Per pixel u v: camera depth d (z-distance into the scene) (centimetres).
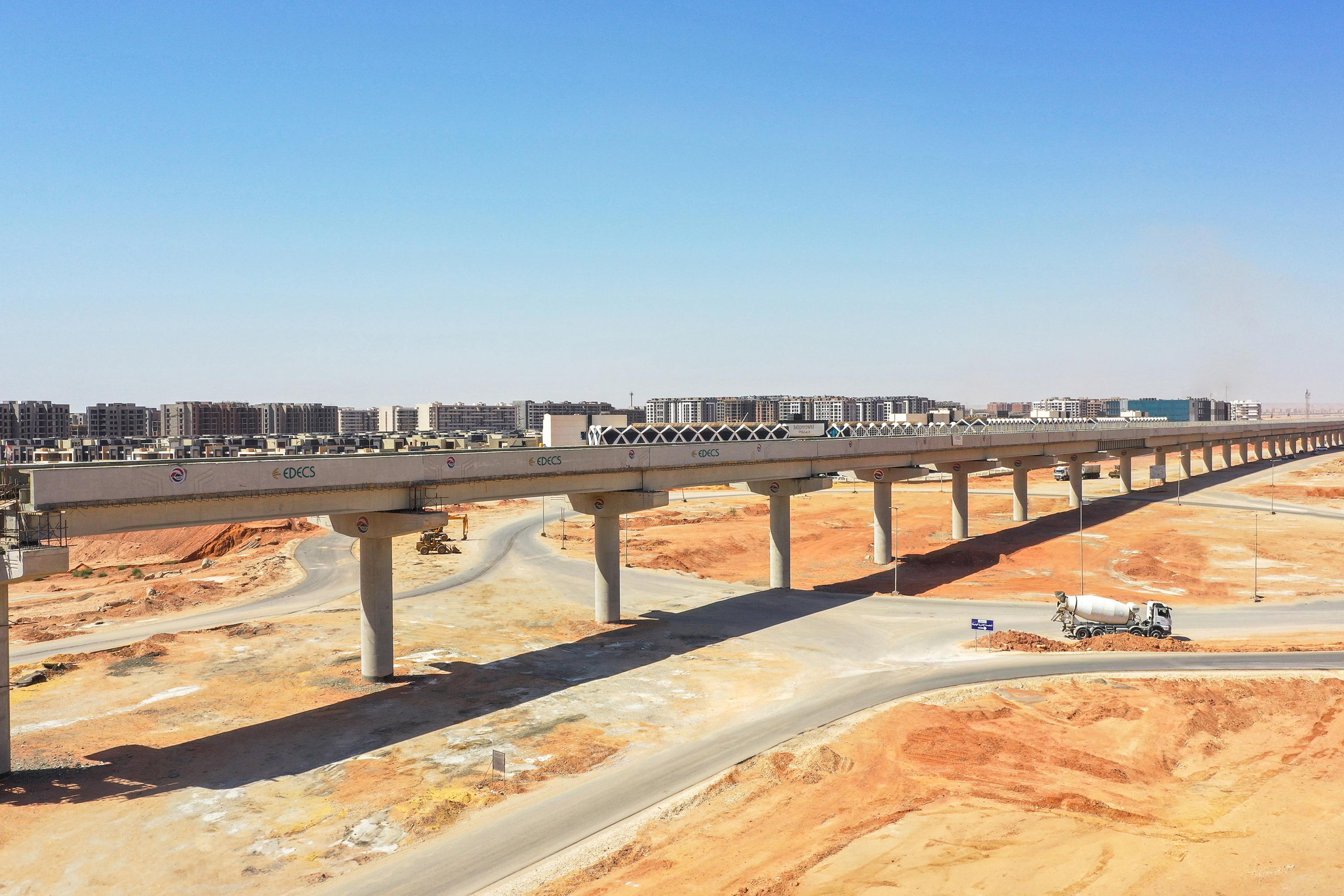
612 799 3105
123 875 2591
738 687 4366
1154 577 7356
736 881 2538
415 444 7094
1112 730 3828
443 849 2758
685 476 6119
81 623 6256
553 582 7362
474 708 4075
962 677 4506
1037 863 2631
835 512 11844
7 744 3281
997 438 9494
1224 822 2978
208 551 10481
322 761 3450
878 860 2645
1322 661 4803
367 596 4506
